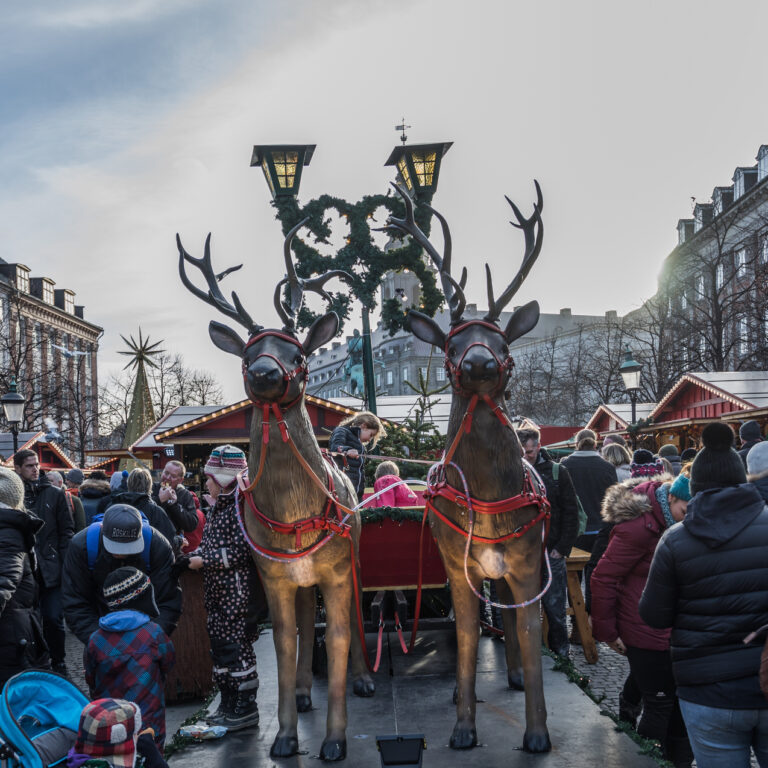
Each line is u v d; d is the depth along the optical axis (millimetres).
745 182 38625
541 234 4824
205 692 6934
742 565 3365
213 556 5145
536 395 47562
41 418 40219
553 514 6797
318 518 4504
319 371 108812
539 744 4480
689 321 31797
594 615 4738
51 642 7961
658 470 6152
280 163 12820
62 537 8039
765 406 16641
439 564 6398
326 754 4508
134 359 28141
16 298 57312
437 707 5352
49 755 3174
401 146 12914
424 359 85250
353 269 12906
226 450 5484
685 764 4711
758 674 3303
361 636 5172
